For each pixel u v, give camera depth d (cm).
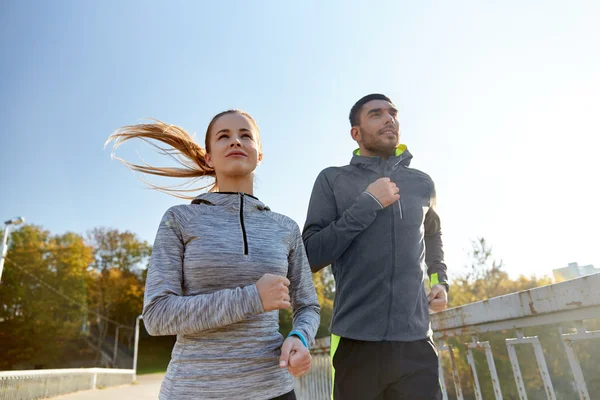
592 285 127
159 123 195
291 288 150
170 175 196
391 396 163
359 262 177
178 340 125
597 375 279
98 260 4519
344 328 171
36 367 3544
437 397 162
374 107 207
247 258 129
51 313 3706
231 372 114
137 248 4728
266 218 147
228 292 111
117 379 2280
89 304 4150
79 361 3962
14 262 3709
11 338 3531
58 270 3859
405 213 186
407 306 170
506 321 173
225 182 152
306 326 130
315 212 195
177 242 129
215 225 133
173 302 111
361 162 203
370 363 162
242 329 121
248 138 156
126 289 4403
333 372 172
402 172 205
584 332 137
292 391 128
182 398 110
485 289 825
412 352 165
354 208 171
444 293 193
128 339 4488
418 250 184
